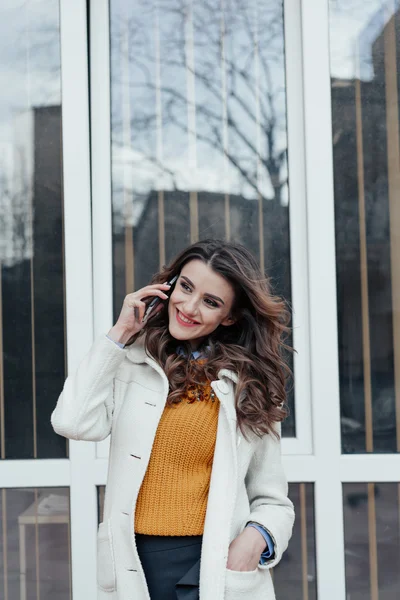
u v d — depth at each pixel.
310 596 2.49
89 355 1.66
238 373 1.71
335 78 2.58
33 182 2.57
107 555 1.64
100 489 2.50
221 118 2.60
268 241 2.59
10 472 2.49
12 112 2.57
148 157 2.59
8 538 2.51
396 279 2.56
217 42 2.60
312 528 2.50
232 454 1.65
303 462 2.49
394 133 2.58
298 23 2.58
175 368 1.70
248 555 1.61
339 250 2.57
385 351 2.55
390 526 2.50
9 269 2.57
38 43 2.57
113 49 2.59
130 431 1.65
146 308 1.70
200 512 1.63
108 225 2.57
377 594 2.49
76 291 2.52
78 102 2.53
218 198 2.59
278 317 1.77
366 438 2.54
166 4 2.60
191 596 1.57
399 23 2.60
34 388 2.55
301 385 2.54
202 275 1.67
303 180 2.57
